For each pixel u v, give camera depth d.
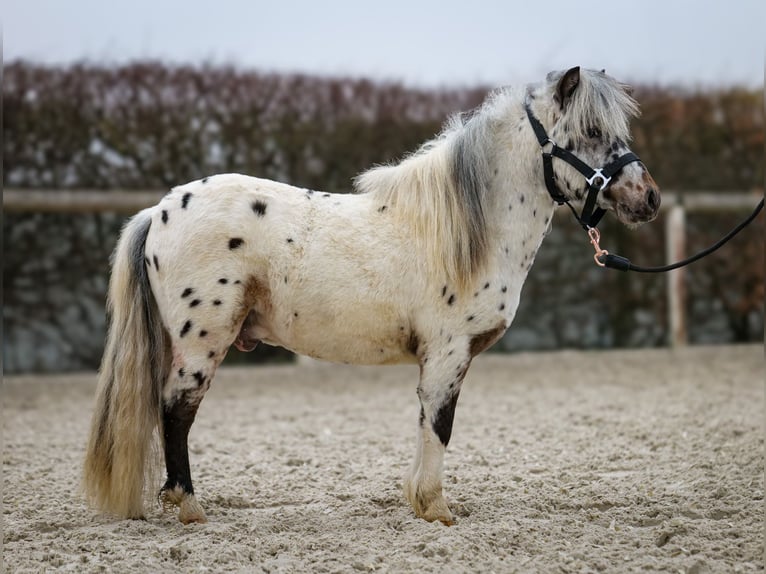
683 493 6.02
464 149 5.44
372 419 9.16
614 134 5.30
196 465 7.14
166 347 5.55
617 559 4.78
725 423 8.33
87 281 12.29
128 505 5.41
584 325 14.13
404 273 5.33
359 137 13.11
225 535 5.19
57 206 11.63
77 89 12.17
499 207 5.49
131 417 5.34
